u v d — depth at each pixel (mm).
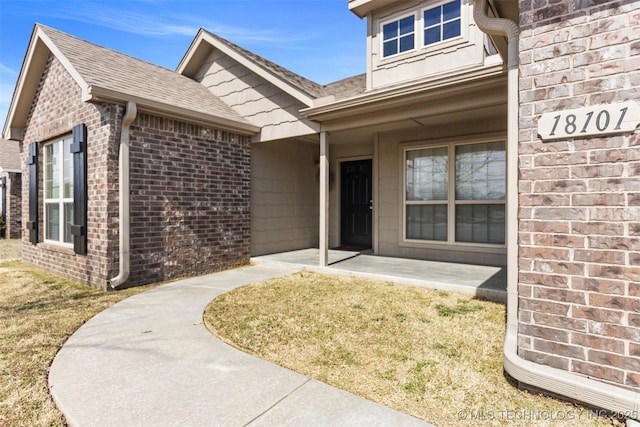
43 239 7035
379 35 6867
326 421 2047
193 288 5207
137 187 5371
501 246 6195
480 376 2580
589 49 2238
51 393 2389
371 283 5430
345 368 2715
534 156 2428
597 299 2199
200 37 7902
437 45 6230
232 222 6934
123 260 5148
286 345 3154
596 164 2207
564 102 2316
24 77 6715
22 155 7719
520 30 2494
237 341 3248
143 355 2951
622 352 2117
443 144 6695
